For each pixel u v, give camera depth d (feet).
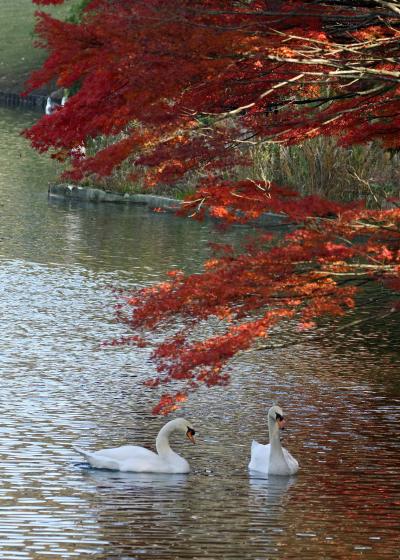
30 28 248.93
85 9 36.24
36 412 52.75
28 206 115.85
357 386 58.85
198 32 34.81
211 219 110.22
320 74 38.55
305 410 54.49
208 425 52.24
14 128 180.34
